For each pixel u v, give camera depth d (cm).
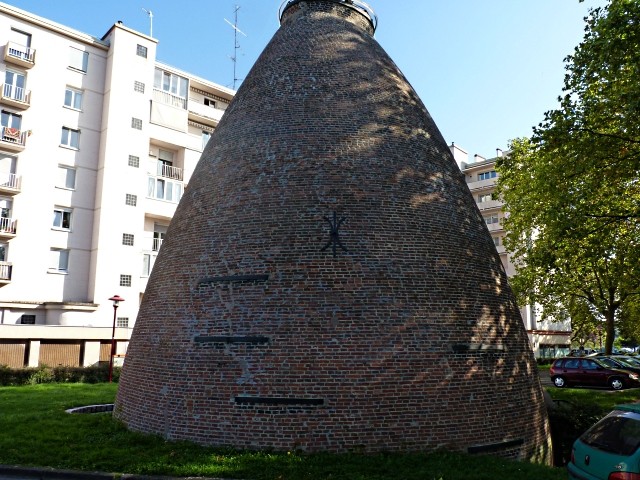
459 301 1135
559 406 1445
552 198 1794
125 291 3534
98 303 3375
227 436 1016
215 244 1180
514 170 2798
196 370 1081
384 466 914
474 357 1099
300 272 1089
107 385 2441
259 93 1382
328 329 1041
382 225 1148
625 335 4097
